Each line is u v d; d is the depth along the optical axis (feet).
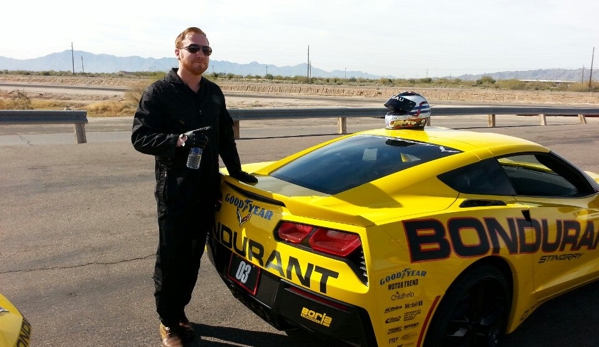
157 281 10.69
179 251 10.45
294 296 8.92
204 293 13.85
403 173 10.50
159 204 10.32
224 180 11.17
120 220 19.57
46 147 35.29
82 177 26.43
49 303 12.75
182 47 10.12
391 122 14.11
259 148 37.73
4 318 7.18
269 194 9.66
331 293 8.41
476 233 9.75
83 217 19.79
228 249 10.53
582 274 12.82
